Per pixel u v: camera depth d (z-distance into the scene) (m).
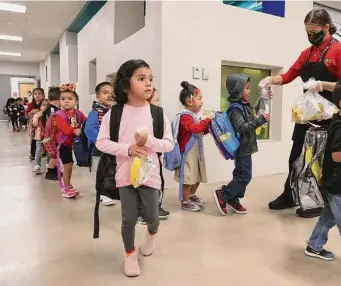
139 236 2.39
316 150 2.36
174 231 2.49
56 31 9.73
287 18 4.66
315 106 2.33
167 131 1.89
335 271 1.89
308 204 2.43
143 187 1.82
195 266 1.93
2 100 19.34
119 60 5.18
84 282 1.75
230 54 4.15
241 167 2.81
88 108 7.29
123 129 1.80
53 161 4.31
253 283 1.75
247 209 3.07
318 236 2.06
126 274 1.81
